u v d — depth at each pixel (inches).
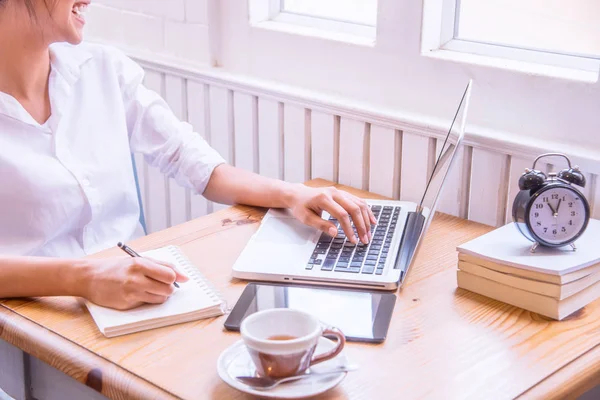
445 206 64.3
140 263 45.4
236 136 79.0
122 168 65.5
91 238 63.8
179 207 87.5
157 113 68.8
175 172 67.8
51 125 60.9
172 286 45.5
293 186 59.5
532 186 47.1
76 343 41.9
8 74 59.4
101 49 66.9
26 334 43.1
